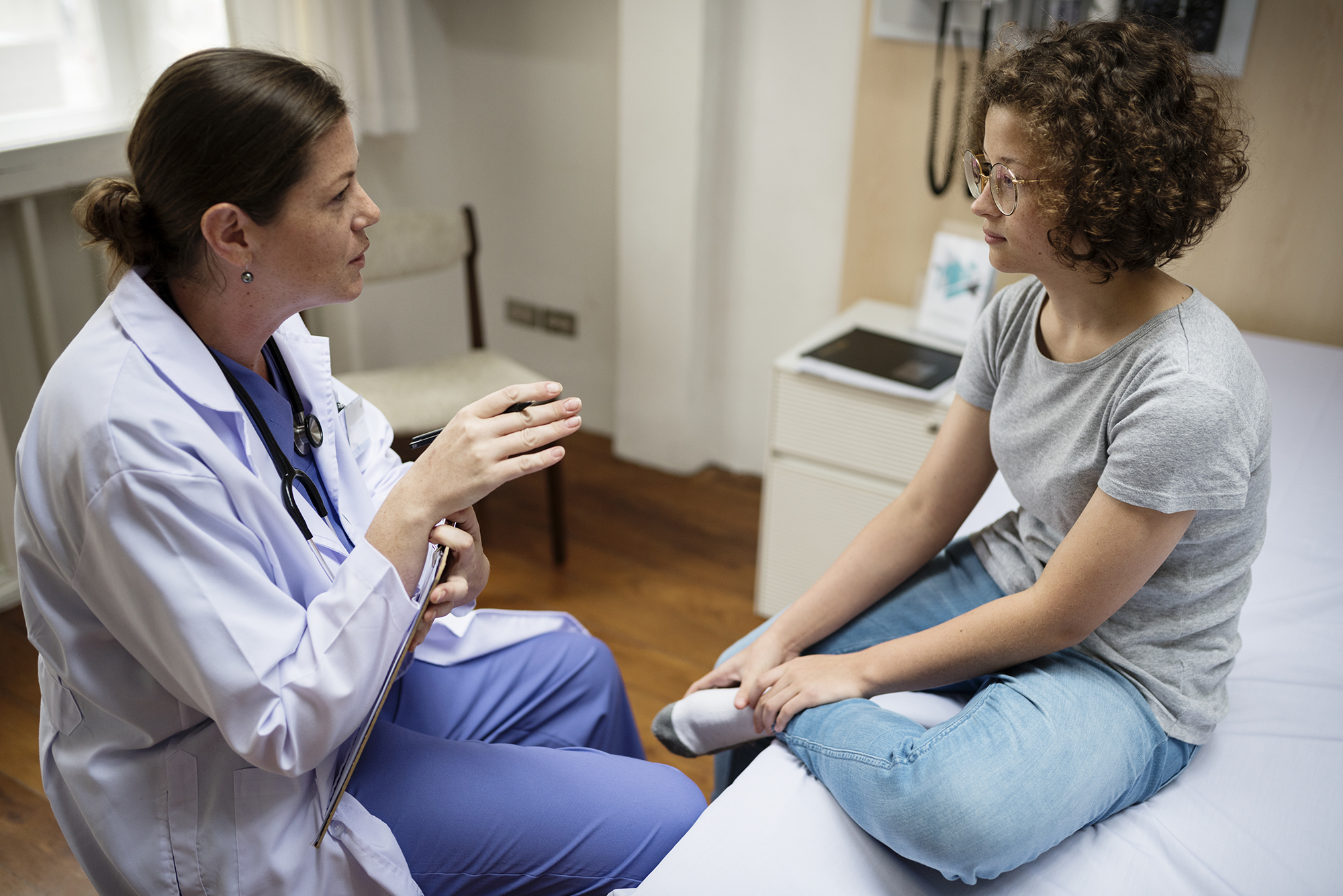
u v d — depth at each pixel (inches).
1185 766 47.5
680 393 117.5
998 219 44.8
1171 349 42.1
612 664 59.9
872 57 95.0
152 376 40.3
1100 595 43.6
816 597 56.1
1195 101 41.8
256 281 42.2
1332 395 79.4
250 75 39.3
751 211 109.7
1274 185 85.0
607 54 111.6
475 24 118.0
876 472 88.1
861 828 44.6
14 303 91.3
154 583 38.3
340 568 42.2
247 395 45.3
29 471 40.4
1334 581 59.9
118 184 40.7
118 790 42.5
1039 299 49.5
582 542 107.6
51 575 41.8
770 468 93.1
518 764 48.2
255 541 41.2
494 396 44.1
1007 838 40.1
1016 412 49.6
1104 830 44.4
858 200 100.8
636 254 113.7
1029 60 42.8
